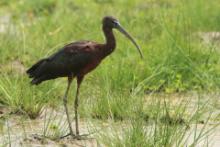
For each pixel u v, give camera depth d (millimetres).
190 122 13453
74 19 22266
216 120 14148
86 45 13500
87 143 12836
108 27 13875
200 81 16797
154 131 12117
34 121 14188
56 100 15164
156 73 16516
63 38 19547
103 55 13711
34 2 26438
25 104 14555
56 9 25766
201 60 17719
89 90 15398
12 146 12570
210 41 19328
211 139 12977
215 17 22109
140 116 13094
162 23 20047
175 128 12164
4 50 18094
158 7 24594
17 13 25281
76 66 13406
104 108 14031
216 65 17516
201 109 13922
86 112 14172
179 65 17172
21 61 17625
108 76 15961
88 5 25906
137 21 21641
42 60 13578
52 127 13492
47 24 21641
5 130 13492
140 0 26391
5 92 14867
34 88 14938
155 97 15625
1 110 14664
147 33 20234
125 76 16172
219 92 16297
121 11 24047
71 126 13492
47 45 18812
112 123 12727
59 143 12789
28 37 19594
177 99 15711
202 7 22781
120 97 14203
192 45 18234
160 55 17609
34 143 12719
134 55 17781
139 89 15320
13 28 21250
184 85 16562
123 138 12000
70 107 14969
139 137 11812
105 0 26828
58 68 13414
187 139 12273
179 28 19953
